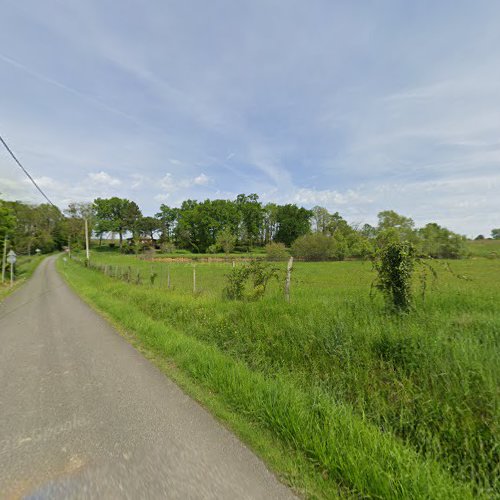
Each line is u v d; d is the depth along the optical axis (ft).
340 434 8.41
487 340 13.14
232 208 296.71
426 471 6.80
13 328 26.48
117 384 13.60
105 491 7.02
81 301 41.96
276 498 6.75
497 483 6.72
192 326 22.02
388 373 11.56
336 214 274.36
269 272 29.96
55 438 9.37
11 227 92.63
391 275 19.76
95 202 306.35
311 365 13.58
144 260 190.60
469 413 8.57
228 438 9.22
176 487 7.13
